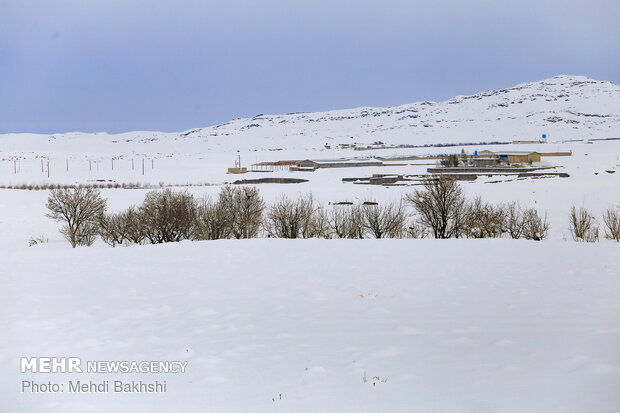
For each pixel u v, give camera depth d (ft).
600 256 83.66
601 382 30.22
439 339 41.37
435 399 29.50
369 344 40.91
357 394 30.94
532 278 66.49
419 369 34.78
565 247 94.73
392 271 73.92
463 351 38.11
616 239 126.11
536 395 28.99
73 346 42.34
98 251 102.99
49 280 72.54
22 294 62.85
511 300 54.49
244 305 55.88
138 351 40.86
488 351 37.70
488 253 88.69
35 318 51.42
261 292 62.28
